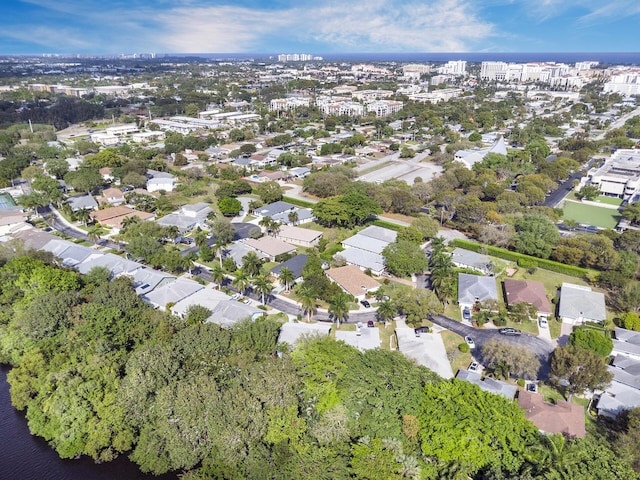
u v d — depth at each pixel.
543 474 66.50
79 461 84.06
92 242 172.25
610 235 162.38
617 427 86.06
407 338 109.38
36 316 100.81
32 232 169.38
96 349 92.94
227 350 94.81
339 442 77.38
